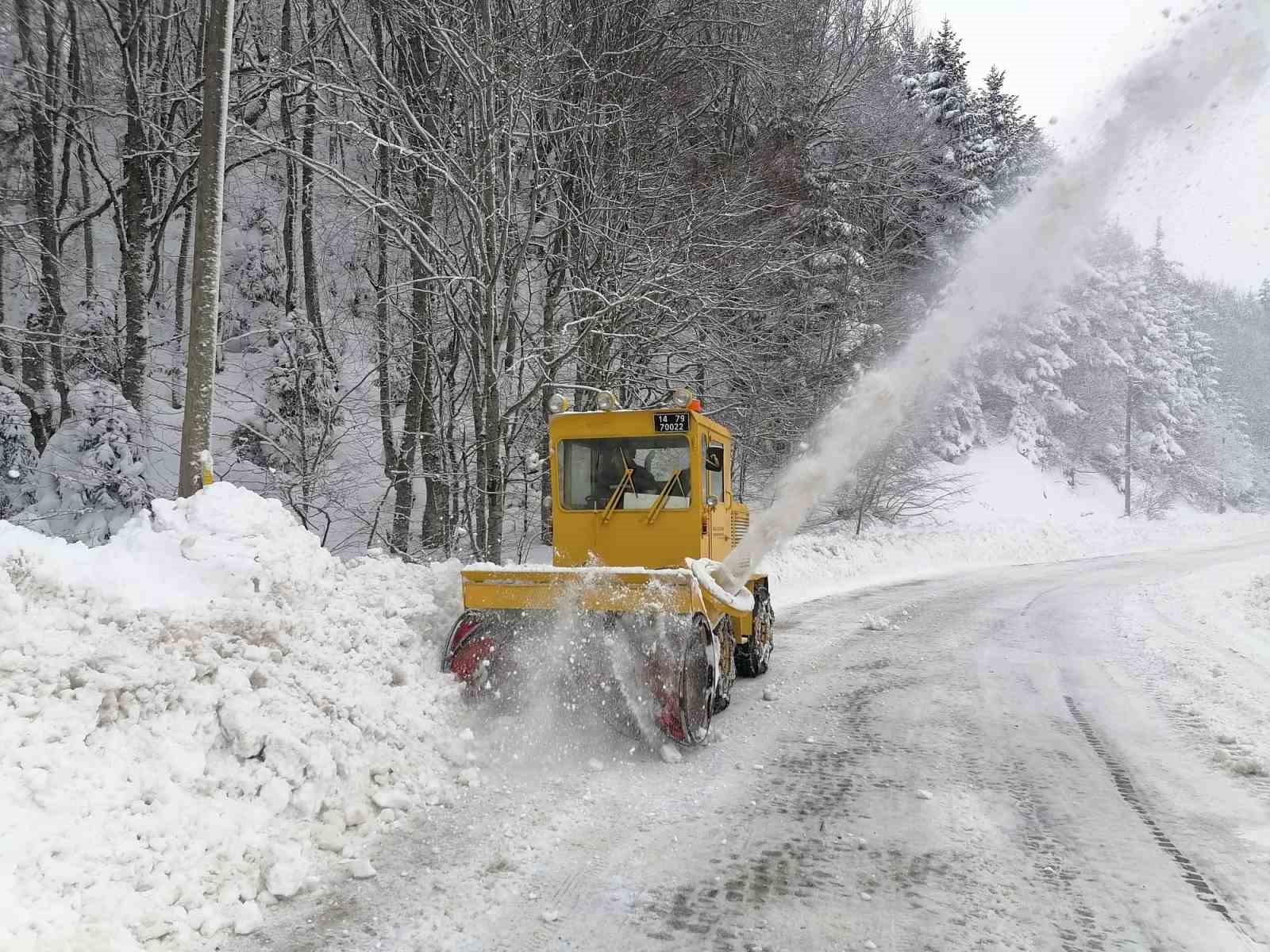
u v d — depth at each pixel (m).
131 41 15.00
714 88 17.44
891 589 17.78
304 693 4.72
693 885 3.66
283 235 22.94
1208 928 3.33
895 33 24.09
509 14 12.00
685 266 13.47
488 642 6.00
